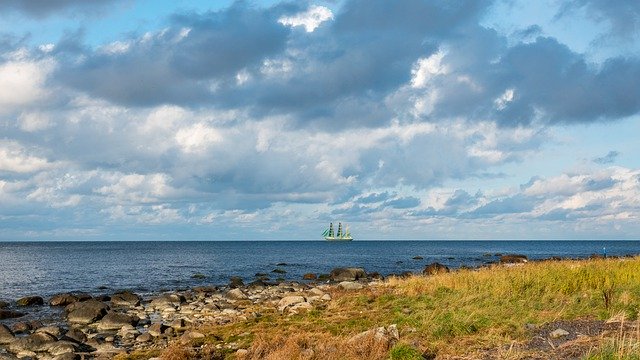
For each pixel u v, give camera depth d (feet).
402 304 80.69
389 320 67.77
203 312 93.97
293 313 83.10
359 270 175.52
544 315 65.67
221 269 239.71
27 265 270.05
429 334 57.00
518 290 83.15
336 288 119.75
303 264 278.67
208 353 56.85
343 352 51.06
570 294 81.25
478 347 51.42
